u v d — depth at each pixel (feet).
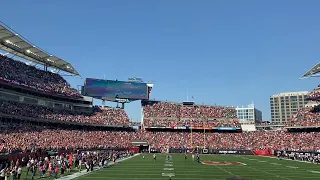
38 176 126.31
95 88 361.71
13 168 115.24
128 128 362.12
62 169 133.39
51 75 333.83
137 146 329.93
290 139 315.17
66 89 331.98
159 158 247.91
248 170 162.71
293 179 129.29
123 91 374.63
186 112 389.60
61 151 205.05
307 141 298.35
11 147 177.06
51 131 263.08
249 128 398.42
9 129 221.66
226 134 357.61
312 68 308.81
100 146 279.49
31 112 262.88
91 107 353.92
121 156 254.88
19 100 263.49
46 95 297.53
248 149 319.06
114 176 132.05
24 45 260.21
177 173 145.59
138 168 167.43
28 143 207.92
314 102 388.37
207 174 142.61
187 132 363.76
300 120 331.57
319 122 311.88
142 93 381.40
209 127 363.97
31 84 274.36
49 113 287.69
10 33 229.66
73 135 279.90
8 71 260.42
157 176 133.59
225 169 166.61
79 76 356.59
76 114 325.21
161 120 374.02
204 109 398.42
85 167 164.04
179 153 319.68
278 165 196.34
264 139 333.01
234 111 398.62
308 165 198.90
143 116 377.09
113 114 362.33
